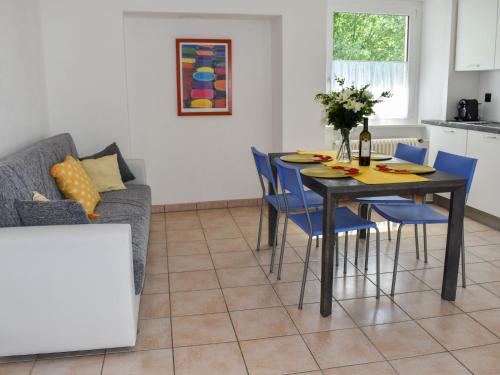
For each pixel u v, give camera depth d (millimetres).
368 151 3051
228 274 3219
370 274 3197
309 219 2678
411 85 5391
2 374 2109
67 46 4176
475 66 4625
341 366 2156
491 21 4375
